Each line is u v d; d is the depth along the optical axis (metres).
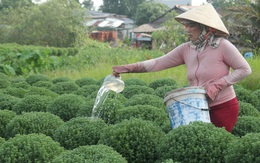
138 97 7.59
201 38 5.35
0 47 19.48
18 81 12.73
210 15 5.32
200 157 4.80
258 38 17.92
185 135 4.92
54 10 34.16
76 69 18.22
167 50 26.92
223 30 5.25
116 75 5.96
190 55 5.54
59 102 7.76
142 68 5.83
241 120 6.31
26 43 34.88
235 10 17.73
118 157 4.61
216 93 5.27
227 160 4.61
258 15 17.12
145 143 5.25
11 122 6.32
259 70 12.12
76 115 7.45
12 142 5.05
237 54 5.26
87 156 4.57
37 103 7.91
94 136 5.83
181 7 41.47
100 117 6.97
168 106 5.48
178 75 13.11
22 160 4.91
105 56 20.27
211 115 5.50
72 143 5.78
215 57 5.33
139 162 5.25
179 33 27.77
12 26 36.25
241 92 8.78
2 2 53.81
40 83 11.36
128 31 61.31
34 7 35.84
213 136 4.86
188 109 5.29
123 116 6.47
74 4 35.12
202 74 5.38
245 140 4.62
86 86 10.22
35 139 5.11
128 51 22.81
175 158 4.86
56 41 34.56
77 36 34.84
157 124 6.32
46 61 18.45
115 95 8.09
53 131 6.25
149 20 56.53
